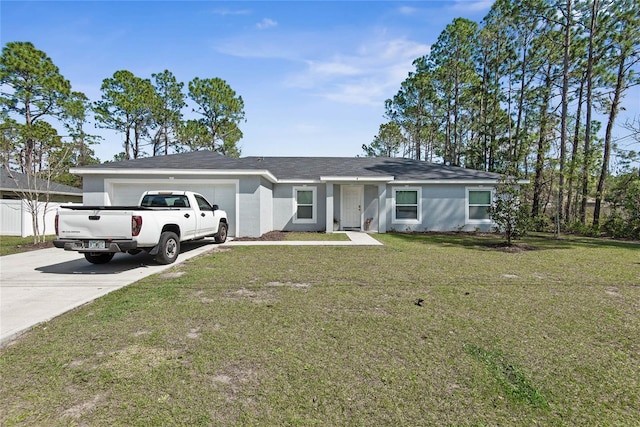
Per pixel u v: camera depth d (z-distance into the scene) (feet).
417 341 10.77
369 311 13.66
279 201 49.67
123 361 9.35
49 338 10.94
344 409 7.22
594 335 11.35
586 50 61.57
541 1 61.67
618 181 57.26
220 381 8.33
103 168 38.99
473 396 7.74
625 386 8.24
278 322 12.37
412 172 53.01
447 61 86.07
